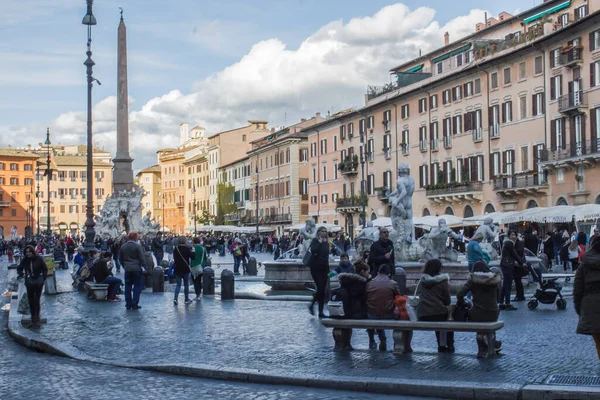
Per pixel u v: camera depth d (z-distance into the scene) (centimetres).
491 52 6028
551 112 5300
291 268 2789
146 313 2041
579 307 1030
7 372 1279
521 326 1638
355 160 8212
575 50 4984
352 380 1089
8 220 14988
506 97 5812
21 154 15188
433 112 6819
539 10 5925
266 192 11338
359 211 8175
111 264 2622
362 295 1363
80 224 16388
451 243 4903
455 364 1184
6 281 3684
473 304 1263
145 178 18812
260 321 1802
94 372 1258
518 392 984
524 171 5597
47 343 1513
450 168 6588
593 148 4859
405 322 1255
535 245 3297
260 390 1096
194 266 2391
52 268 2739
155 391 1098
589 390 957
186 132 19425
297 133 10300
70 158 16425
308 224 2944
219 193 13250
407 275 2550
